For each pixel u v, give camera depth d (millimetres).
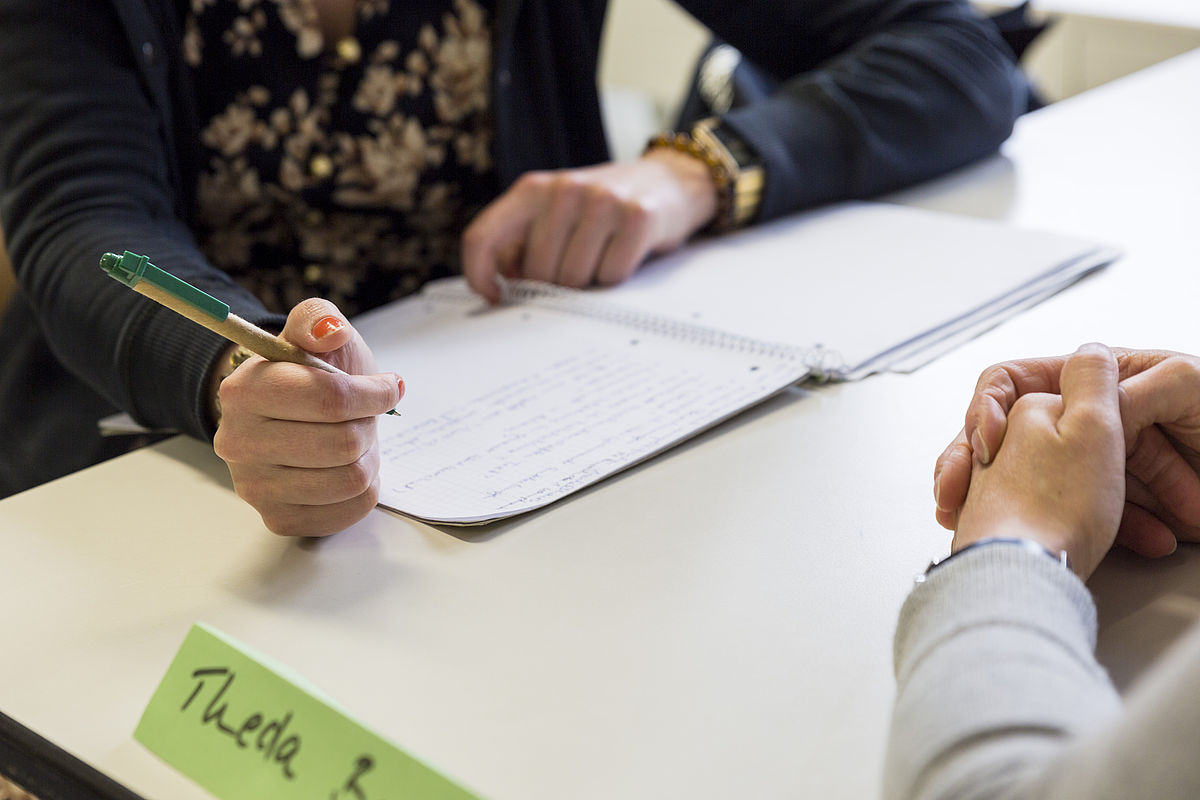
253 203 987
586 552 505
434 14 989
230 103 945
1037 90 1343
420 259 1076
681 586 475
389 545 521
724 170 921
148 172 825
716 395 639
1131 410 452
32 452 873
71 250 710
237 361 602
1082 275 794
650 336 736
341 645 449
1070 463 425
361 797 363
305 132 970
